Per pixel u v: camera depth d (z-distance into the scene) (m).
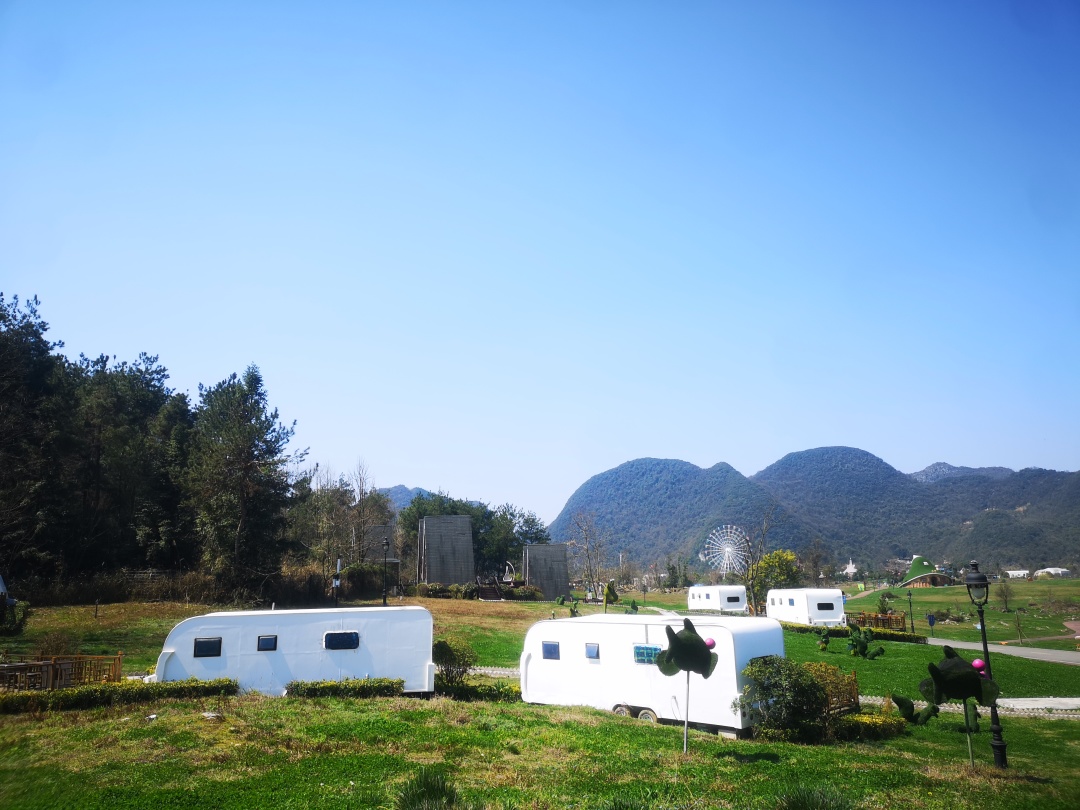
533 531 103.50
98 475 51.75
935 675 17.23
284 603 50.72
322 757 14.55
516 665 33.03
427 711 19.12
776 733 18.77
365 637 22.50
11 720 17.03
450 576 75.25
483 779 13.55
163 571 51.88
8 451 45.12
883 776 14.66
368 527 82.50
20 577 45.38
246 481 48.91
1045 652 47.53
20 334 48.94
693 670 16.45
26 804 11.73
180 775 13.21
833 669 23.28
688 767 14.87
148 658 27.98
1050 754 19.30
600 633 22.45
